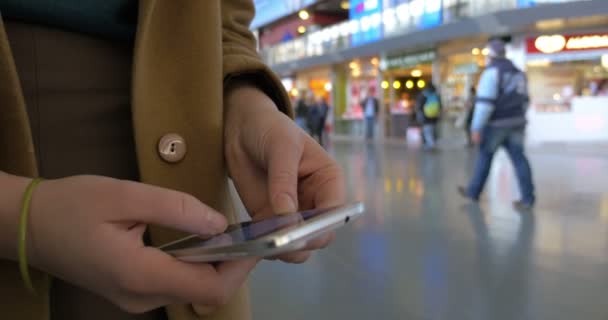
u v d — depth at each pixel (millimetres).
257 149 587
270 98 791
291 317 2277
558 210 4379
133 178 633
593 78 12242
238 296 696
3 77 470
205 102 641
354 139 17344
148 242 605
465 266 2934
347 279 2752
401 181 6398
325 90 20812
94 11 587
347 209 444
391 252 3230
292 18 23812
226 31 812
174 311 571
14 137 479
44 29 563
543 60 11820
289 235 357
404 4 15016
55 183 412
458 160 8758
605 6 10008
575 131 11852
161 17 628
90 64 603
